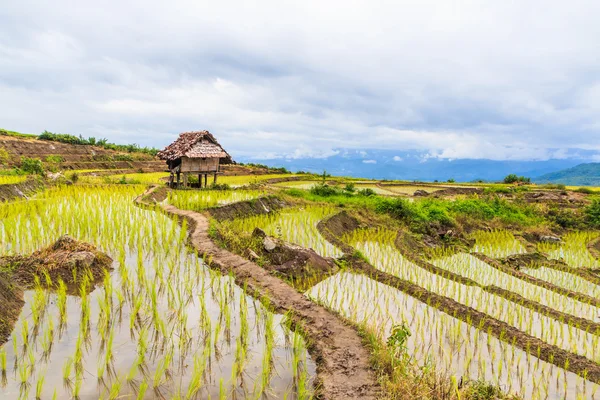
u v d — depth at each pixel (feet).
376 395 17.21
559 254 56.24
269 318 23.06
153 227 40.09
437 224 66.33
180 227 45.80
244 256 36.83
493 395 17.83
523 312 29.73
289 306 26.13
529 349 23.35
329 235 48.57
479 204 81.61
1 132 171.94
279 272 33.24
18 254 31.07
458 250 52.42
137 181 95.25
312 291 31.14
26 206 48.88
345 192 95.86
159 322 21.89
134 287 27.45
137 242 36.60
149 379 17.51
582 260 53.36
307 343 21.70
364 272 36.04
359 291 31.19
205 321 22.90
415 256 43.27
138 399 15.61
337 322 24.11
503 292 33.01
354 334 22.71
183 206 57.47
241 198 71.61
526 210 88.07
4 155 126.62
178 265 32.78
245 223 52.90
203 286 26.86
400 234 54.85
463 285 35.27
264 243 38.17
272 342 20.72
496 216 77.87
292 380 18.38
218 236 40.93
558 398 18.84
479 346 23.35
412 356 21.21
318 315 24.93
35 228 37.27
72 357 18.78
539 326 27.40
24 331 19.65
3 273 25.36
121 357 18.97
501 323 26.17
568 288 38.73
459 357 21.85
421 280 35.83
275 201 70.54
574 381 20.42
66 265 28.37
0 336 20.06
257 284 29.48
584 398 18.86
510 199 108.27
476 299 31.86
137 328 21.79
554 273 44.06
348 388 17.61
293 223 55.26
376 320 25.79
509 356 22.56
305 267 34.63
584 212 85.76
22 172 89.45
